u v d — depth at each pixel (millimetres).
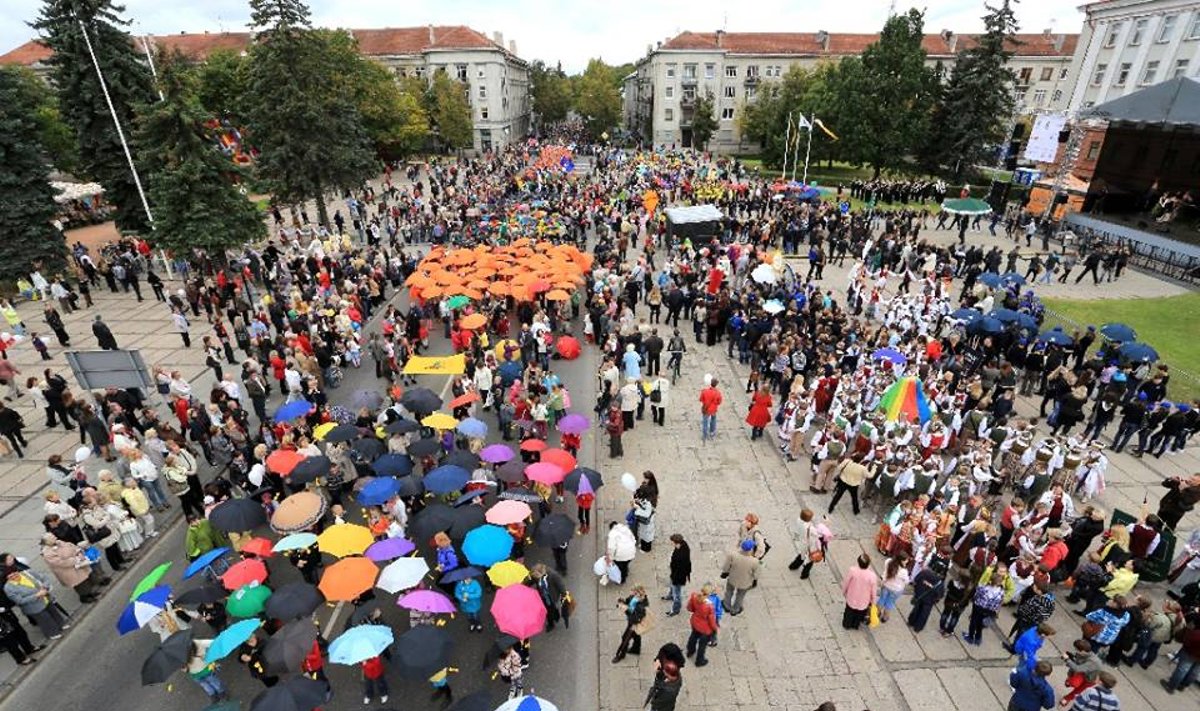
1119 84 52844
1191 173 40625
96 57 29078
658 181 49812
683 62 88188
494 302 23906
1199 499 12602
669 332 24516
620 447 16188
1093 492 13781
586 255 28359
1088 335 19578
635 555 12672
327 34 58625
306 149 36781
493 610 8922
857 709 9555
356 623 9195
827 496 14703
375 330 24562
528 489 13594
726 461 16109
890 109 53562
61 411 17125
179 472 13258
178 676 10148
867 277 29734
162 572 9742
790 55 87750
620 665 10344
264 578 10070
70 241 39781
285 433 14484
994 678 10094
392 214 39219
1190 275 31109
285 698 7461
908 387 14938
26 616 11125
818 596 11750
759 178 58438
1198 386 20031
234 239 28547
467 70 85938
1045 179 46094
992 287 24969
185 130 27562
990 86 51500
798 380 16562
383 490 11906
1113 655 10375
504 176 53938
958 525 12133
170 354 22109
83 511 11805
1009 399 15875
